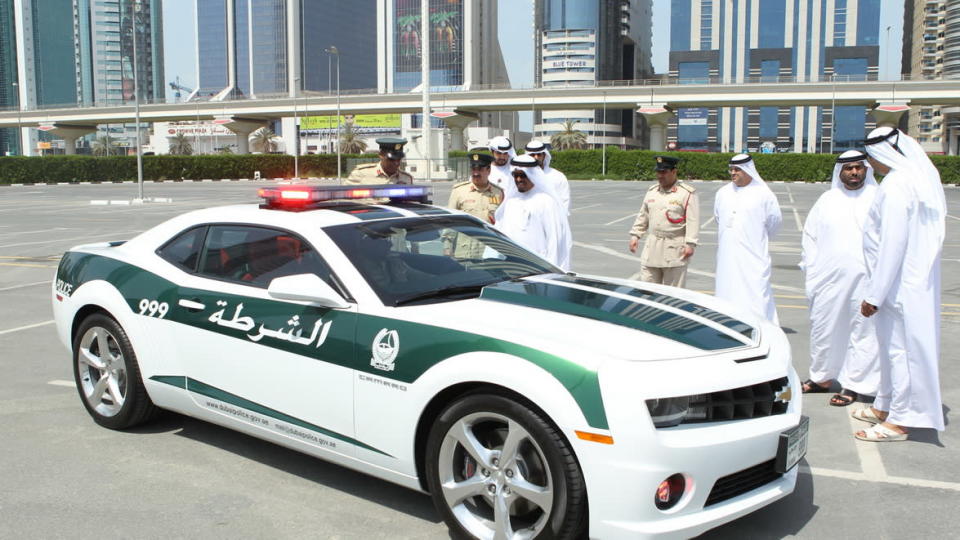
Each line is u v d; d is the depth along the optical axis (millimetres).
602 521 3109
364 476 4359
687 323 3637
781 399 3496
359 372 3754
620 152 68250
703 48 193000
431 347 3537
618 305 3801
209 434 5016
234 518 3836
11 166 61906
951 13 153000
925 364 4598
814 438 4961
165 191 47469
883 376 4961
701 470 3146
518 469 3359
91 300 4980
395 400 3633
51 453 4676
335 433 3908
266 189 4680
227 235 4633
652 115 77562
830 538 3639
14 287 10719
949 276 11469
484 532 3484
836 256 5570
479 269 4363
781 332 4008
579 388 3133
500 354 3336
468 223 4840
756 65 190500
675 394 3135
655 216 7270
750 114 189875
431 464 3584
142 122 92812
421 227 4559
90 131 98000
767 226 6750
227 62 172750
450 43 161375
